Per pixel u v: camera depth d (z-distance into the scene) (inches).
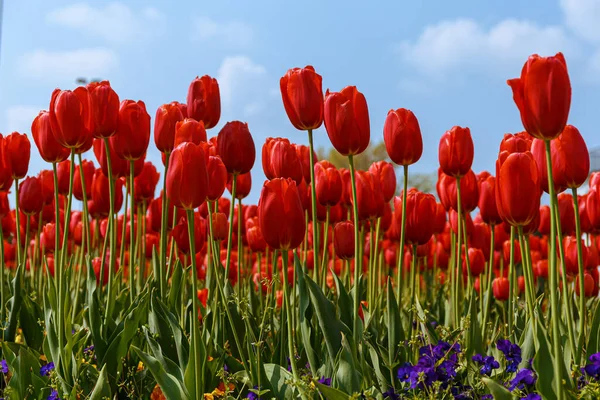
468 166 126.9
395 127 108.9
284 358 119.7
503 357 113.5
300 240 102.3
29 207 160.7
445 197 143.6
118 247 226.2
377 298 130.8
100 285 135.8
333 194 133.1
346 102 104.0
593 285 150.5
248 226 218.4
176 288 131.7
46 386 117.6
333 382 99.3
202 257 230.1
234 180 124.1
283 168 120.2
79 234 218.7
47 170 185.6
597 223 121.7
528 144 120.0
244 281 164.7
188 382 99.1
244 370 113.0
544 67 79.7
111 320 126.9
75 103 112.7
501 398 79.9
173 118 130.1
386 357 109.4
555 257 81.4
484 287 170.7
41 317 148.3
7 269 263.9
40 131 123.5
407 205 126.6
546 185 99.2
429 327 117.6
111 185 127.3
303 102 108.3
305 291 106.3
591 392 83.8
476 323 111.0
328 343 103.3
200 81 142.1
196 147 93.9
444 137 126.6
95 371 117.0
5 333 142.9
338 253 137.3
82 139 115.6
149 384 119.5
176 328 111.3
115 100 122.9
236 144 120.1
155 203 166.6
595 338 101.4
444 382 97.0
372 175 133.7
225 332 130.3
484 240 174.9
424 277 247.3
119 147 129.0
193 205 95.3
